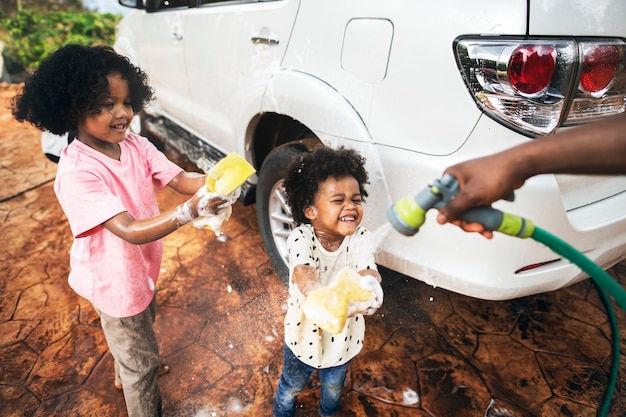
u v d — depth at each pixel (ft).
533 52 4.12
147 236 3.90
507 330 7.48
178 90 10.29
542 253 4.86
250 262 9.12
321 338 4.65
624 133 2.18
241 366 6.79
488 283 4.92
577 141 2.27
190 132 11.00
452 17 4.47
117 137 4.33
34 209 11.24
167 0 10.04
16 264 9.12
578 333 7.43
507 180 2.35
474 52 4.34
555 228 4.75
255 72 7.22
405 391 6.38
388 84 5.10
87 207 4.01
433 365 6.81
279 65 6.68
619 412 6.14
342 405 6.17
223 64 8.11
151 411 5.36
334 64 5.74
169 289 8.36
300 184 4.47
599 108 4.54
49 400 6.30
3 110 19.25
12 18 30.04
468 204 2.39
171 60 10.07
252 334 7.36
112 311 4.65
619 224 5.22
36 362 6.89
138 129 13.91
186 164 13.42
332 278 4.73
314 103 5.95
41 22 29.25
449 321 7.66
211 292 8.29
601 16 4.36
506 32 4.19
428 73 4.71
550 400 6.27
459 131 4.64
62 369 6.77
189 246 9.62
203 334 7.38
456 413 6.08
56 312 7.88
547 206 4.59
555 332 7.45
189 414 6.07
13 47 26.91
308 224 4.89
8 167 13.60
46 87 4.01
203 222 3.97
